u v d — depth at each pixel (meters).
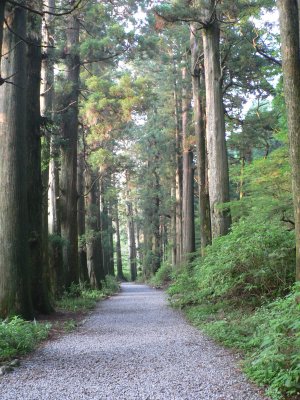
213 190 15.26
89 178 26.88
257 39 18.16
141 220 46.78
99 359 6.62
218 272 10.61
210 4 14.88
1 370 5.83
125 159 29.11
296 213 7.33
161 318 11.92
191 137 25.64
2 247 10.34
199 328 9.47
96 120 20.72
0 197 10.45
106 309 15.28
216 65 15.60
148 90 21.17
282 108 13.27
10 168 10.46
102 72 26.08
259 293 10.45
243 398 4.54
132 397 4.66
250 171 12.91
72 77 19.30
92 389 4.99
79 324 11.02
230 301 11.45
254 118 23.86
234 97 24.30
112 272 47.56
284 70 7.55
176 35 22.70
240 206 14.09
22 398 4.71
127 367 6.04
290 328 5.85
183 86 27.08
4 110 10.61
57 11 16.36
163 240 48.00
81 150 24.45
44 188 15.48
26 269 10.58
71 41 18.97
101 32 20.33
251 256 10.06
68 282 18.66
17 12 10.48
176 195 35.72
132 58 19.52
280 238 10.03
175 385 5.07
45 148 16.55
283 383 4.63
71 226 19.03
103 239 37.34
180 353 6.91
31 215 12.78
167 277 35.62
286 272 9.85
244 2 14.35
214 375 5.47
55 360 6.60
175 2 15.02
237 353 6.69
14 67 10.64
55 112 17.38
